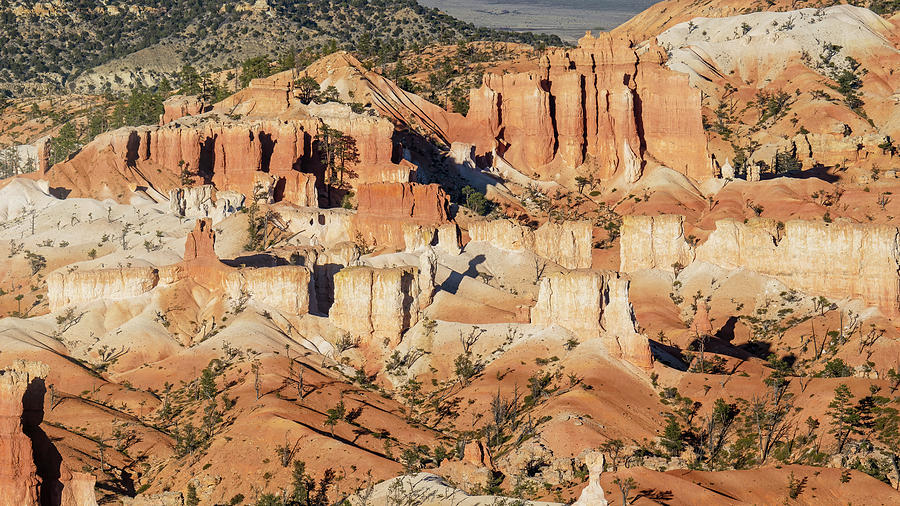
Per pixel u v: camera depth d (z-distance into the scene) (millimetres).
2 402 82375
